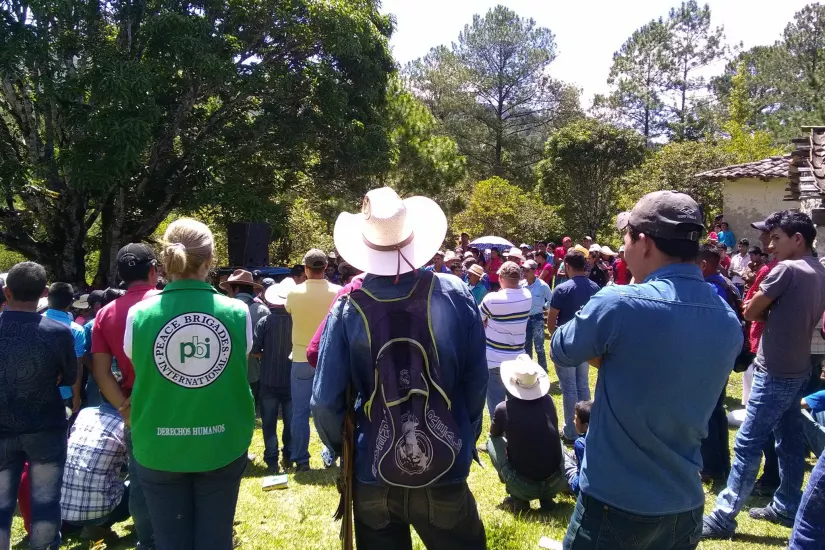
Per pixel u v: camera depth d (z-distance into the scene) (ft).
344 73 59.21
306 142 57.31
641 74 147.13
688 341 6.64
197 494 9.02
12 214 52.37
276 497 15.89
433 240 8.27
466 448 7.63
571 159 113.60
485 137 138.00
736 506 12.75
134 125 43.29
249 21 52.16
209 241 9.44
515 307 18.86
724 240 54.39
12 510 11.36
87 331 16.99
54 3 43.37
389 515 7.63
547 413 14.46
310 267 17.67
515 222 90.84
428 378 7.20
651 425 6.76
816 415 14.60
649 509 6.72
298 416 18.01
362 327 7.43
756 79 126.11
